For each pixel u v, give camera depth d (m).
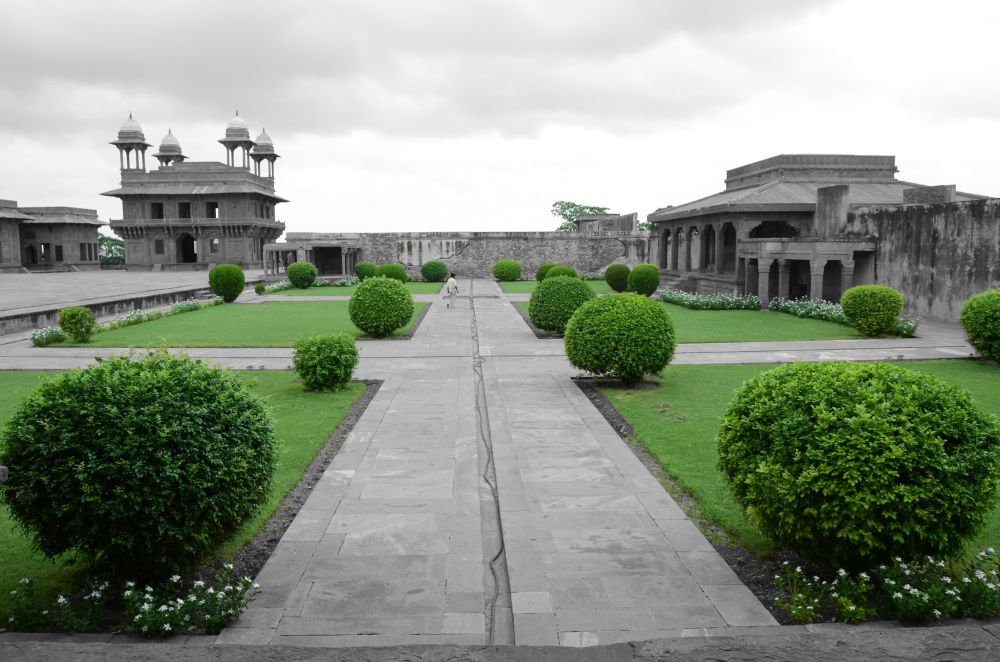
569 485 5.97
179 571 4.07
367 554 4.59
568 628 3.65
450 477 6.17
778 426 4.14
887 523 3.72
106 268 61.66
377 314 15.33
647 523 5.12
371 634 3.60
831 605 3.84
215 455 3.93
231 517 4.12
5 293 27.77
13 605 3.88
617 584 4.15
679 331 16.83
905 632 3.04
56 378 4.04
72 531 3.76
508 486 5.95
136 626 3.52
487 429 7.91
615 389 9.95
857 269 22.12
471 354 13.38
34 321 18.66
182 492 3.76
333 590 4.08
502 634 3.65
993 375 10.80
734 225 24.89
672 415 8.31
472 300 27.30
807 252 20.92
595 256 45.78
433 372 11.45
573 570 4.34
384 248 45.72
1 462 3.73
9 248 52.25
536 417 8.38
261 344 14.85
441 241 45.59
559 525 5.09
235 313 22.02
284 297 29.72
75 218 57.25
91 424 3.73
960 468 3.73
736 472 4.58
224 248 55.03
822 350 13.73
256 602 3.92
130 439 3.69
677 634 3.58
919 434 3.79
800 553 4.16
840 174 27.84
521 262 45.78
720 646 2.97
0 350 14.36
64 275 47.06
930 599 3.51
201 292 28.94
